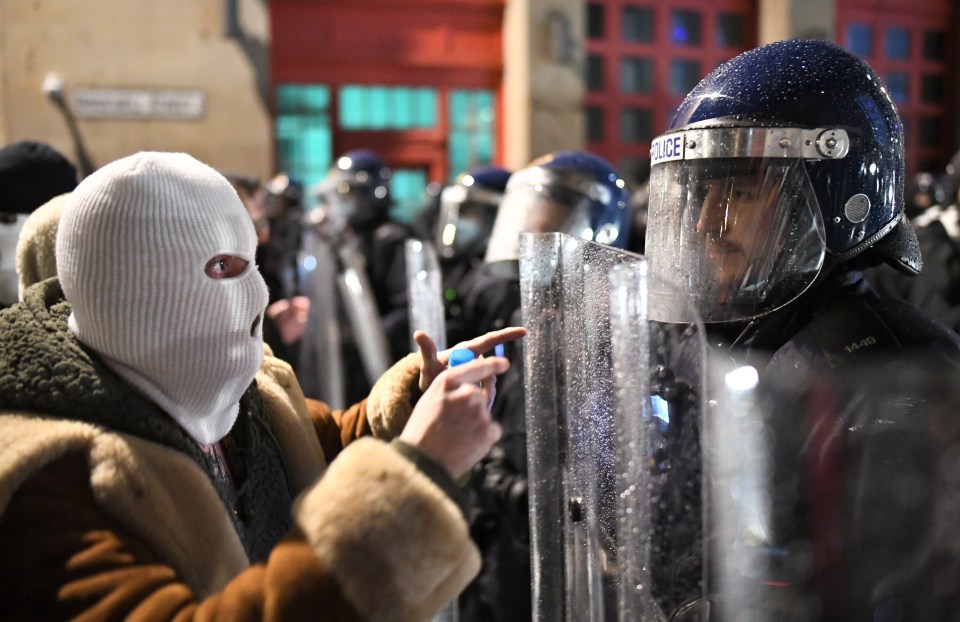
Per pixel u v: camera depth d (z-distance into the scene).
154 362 0.89
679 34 6.82
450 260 2.88
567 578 0.94
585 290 0.88
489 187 2.86
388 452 0.80
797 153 0.95
